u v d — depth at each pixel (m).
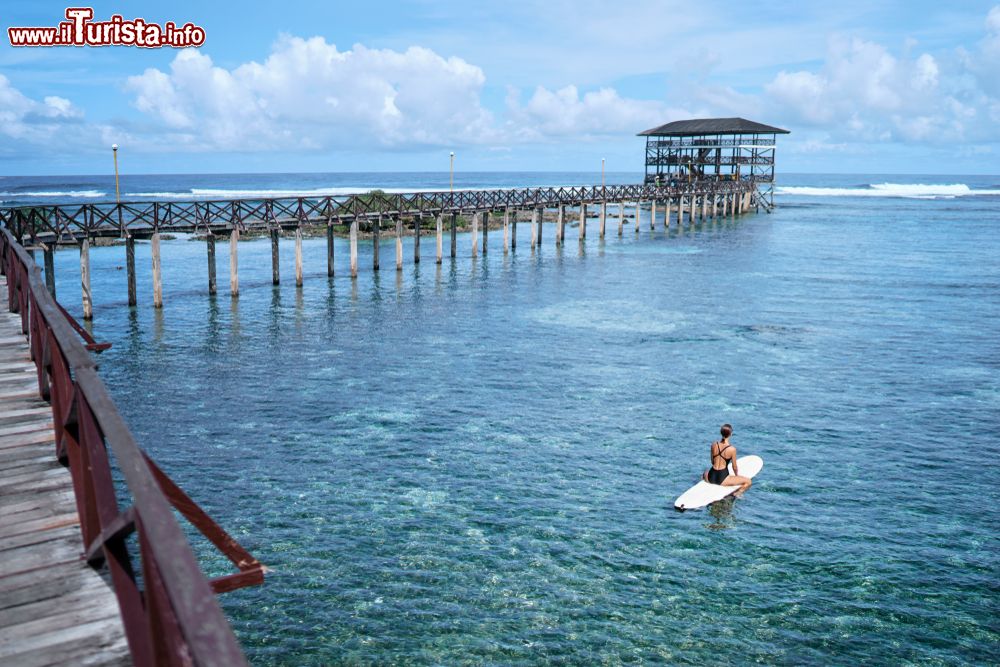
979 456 17.06
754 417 19.56
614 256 54.44
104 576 4.74
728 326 30.50
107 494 3.74
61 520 5.43
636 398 21.03
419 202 47.00
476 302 35.53
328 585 11.71
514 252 55.75
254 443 17.45
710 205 98.12
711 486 15.12
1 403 7.94
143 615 3.46
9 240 12.59
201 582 2.04
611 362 24.78
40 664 3.88
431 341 27.62
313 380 22.48
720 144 95.44
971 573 12.23
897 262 51.12
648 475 15.97
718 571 12.27
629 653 10.23
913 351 26.47
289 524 13.61
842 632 10.72
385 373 23.30
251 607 11.12
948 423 19.19
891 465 16.53
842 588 11.80
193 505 3.81
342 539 13.10
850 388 22.11
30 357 9.70
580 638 10.52
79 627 4.21
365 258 52.78
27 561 4.88
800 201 136.62
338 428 18.47
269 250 56.91
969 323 31.19
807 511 14.37
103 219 30.70
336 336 28.27
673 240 66.75
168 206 32.97
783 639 10.56
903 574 12.19
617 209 105.31
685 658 10.14
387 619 10.88
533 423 18.98
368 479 15.55
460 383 22.31
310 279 42.25
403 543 12.99
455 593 11.54
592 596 11.52
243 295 36.62
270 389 21.52
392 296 37.00
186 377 22.64
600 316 32.38
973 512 14.34
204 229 34.44
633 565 12.41
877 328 30.12
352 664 9.92
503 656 10.12
